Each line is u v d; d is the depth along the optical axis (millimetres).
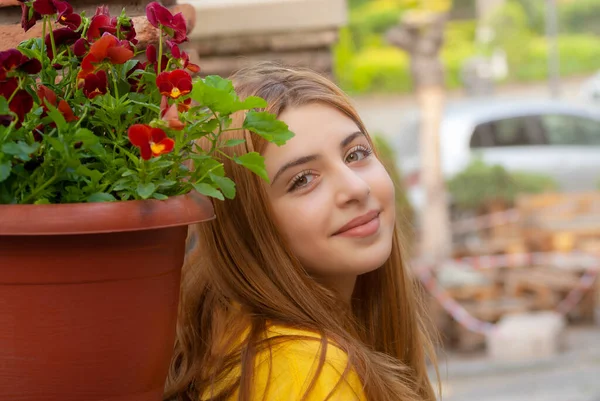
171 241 1210
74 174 1123
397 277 1965
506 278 8828
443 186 9945
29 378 1124
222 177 1207
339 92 1714
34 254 1101
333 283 1751
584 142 11930
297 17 4059
